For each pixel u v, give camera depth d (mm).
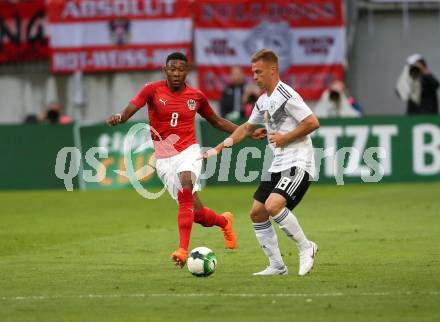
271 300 28453
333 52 87375
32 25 90875
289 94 32375
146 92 35969
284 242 43469
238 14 87688
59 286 31734
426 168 76062
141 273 34500
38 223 53719
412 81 78875
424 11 90562
